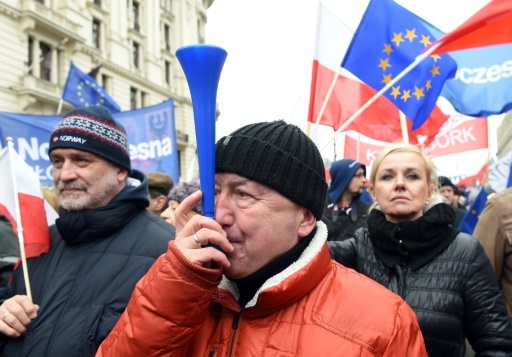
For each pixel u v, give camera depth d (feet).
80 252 5.78
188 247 3.37
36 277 5.88
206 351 3.75
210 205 3.44
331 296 3.72
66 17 69.72
